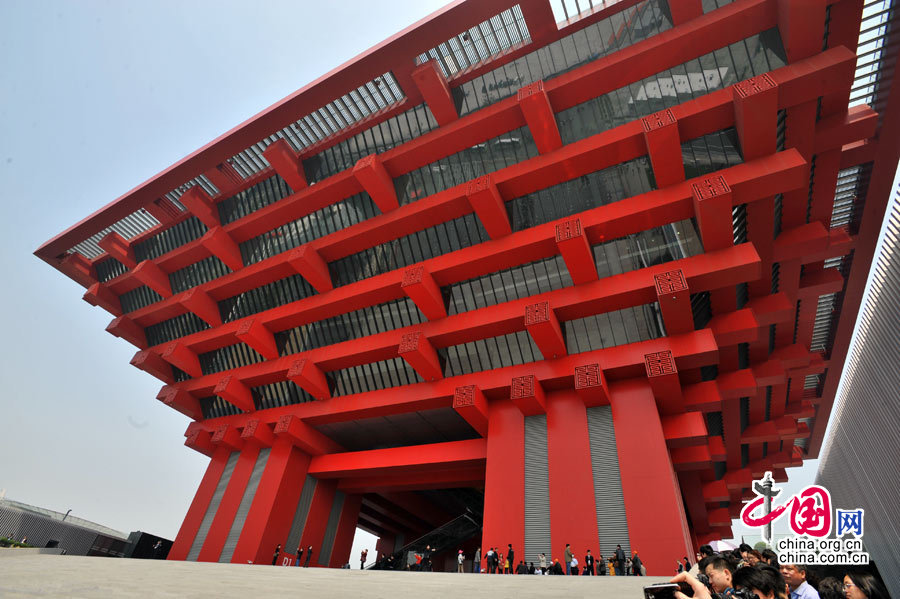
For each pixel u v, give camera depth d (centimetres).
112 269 3669
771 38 1825
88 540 3503
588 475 1938
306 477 2894
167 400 3241
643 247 2117
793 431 2941
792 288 2266
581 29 2119
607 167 2142
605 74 2056
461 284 2473
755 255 1842
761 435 2981
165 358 3162
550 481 1984
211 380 3225
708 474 3148
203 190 3023
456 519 3350
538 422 2205
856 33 1702
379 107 2578
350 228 2655
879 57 1783
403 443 3173
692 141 1991
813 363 2653
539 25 2102
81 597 420
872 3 1703
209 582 680
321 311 2767
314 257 2691
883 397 3241
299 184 2725
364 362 2725
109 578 630
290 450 2820
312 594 577
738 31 1847
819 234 1997
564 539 1831
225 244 2945
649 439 1925
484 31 2222
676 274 1888
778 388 2778
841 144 1842
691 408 2175
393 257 2642
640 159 2089
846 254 2278
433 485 2902
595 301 2117
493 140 2333
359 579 970
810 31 1680
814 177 1978
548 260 2280
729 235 1883
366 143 2642
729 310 2092
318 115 2581
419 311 2608
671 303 1911
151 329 3566
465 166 2422
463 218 2428
